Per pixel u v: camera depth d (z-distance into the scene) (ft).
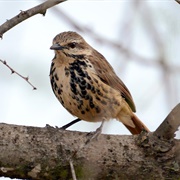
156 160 28.22
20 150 27.66
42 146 27.96
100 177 28.32
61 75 36.52
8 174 27.99
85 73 36.37
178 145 28.07
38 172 27.78
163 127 27.81
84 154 28.12
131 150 28.50
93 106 36.76
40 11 27.27
